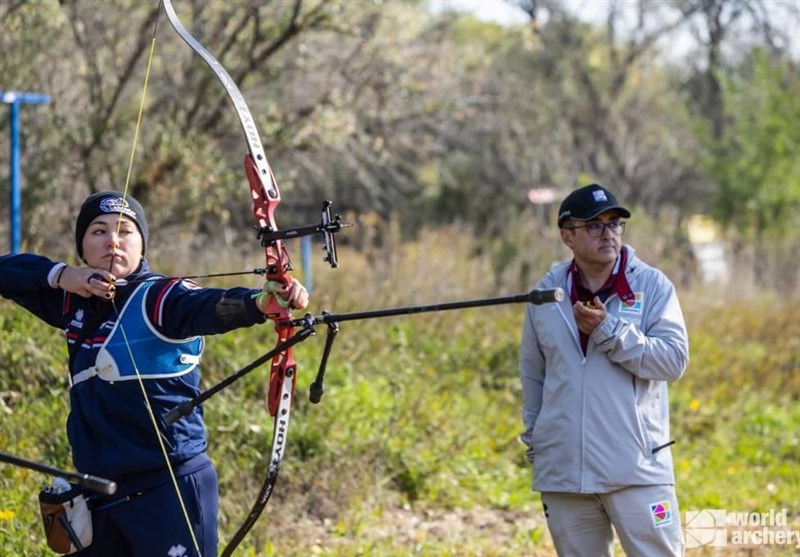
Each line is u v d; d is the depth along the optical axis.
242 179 34.12
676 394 28.38
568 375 12.47
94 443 10.61
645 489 12.21
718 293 41.16
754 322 37.38
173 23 11.48
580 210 12.45
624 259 12.77
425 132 48.44
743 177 61.62
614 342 12.06
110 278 10.52
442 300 30.91
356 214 51.09
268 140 34.56
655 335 12.43
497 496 20.83
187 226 32.09
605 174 70.62
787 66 68.94
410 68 38.06
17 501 16.44
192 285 10.70
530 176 67.75
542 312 12.79
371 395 22.97
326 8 33.31
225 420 19.83
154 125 32.31
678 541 12.37
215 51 32.56
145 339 10.55
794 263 45.84
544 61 71.38
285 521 18.22
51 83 30.08
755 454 25.00
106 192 11.08
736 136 63.19
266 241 10.27
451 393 25.36
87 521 10.59
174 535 10.51
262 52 33.03
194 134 31.56
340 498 19.11
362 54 36.41
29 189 29.05
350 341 25.61
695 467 23.62
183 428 10.72
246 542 17.17
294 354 23.81
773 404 29.44
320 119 34.72
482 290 33.16
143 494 10.54
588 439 12.27
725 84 63.28
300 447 20.16
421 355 26.77
